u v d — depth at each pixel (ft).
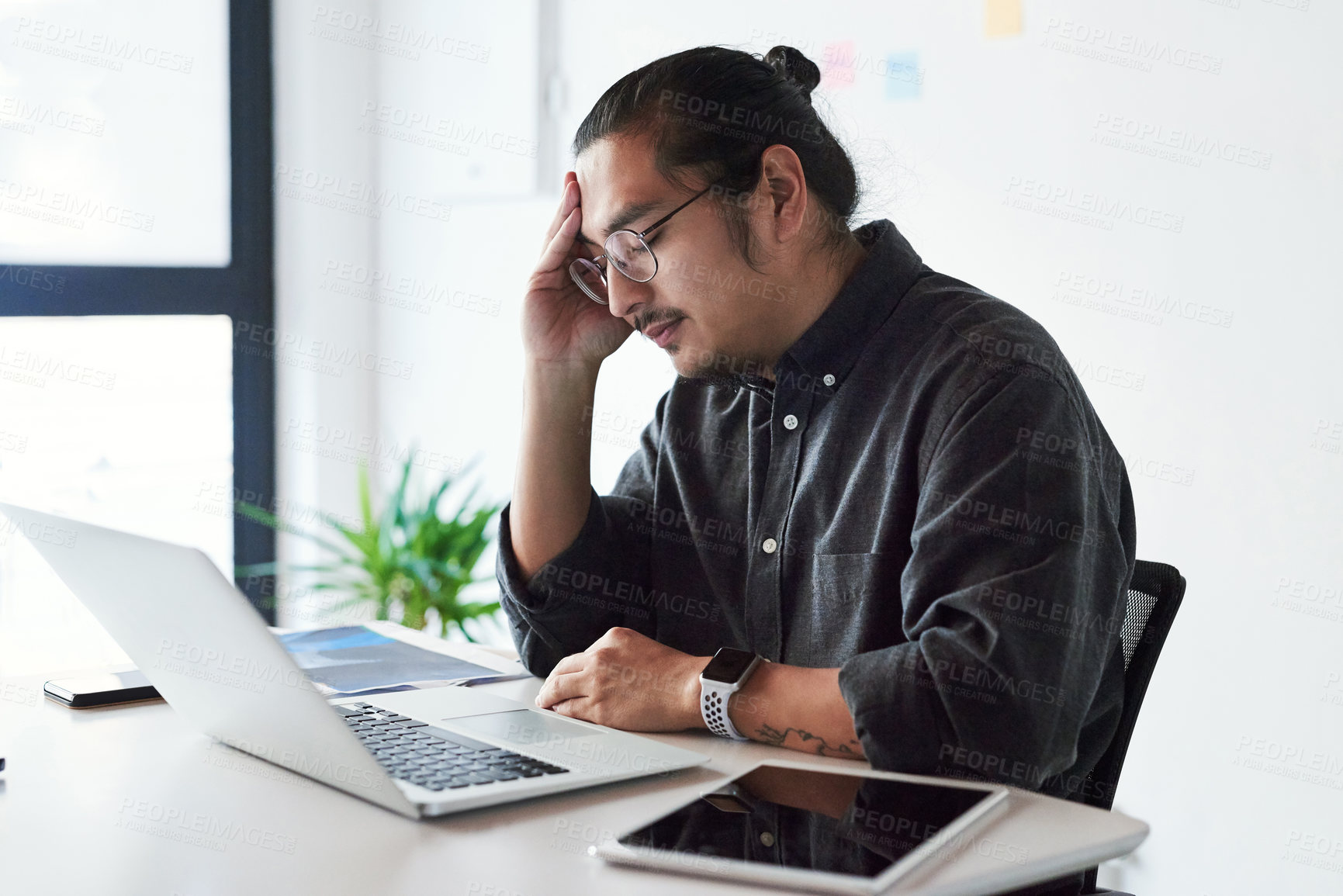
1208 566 6.64
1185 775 6.79
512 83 9.86
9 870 2.45
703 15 8.73
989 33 7.32
